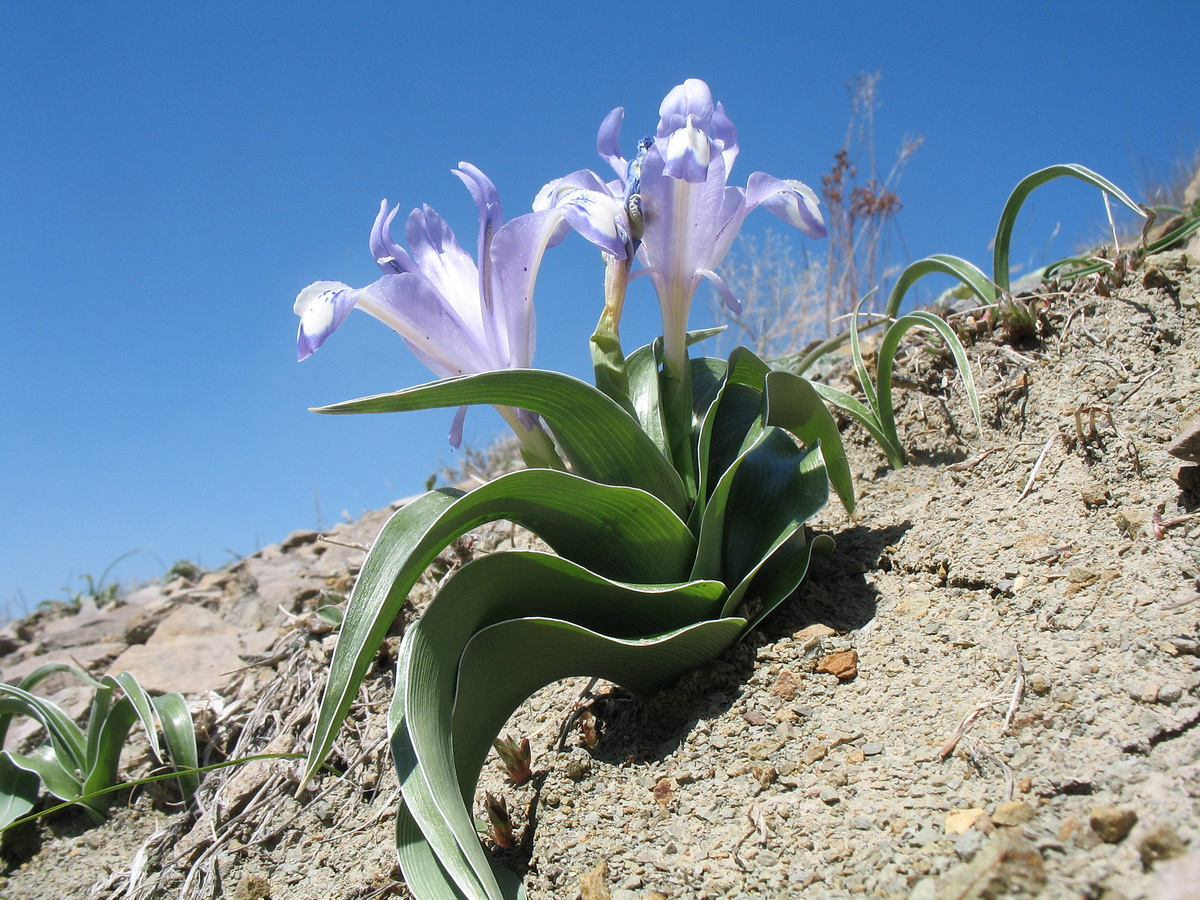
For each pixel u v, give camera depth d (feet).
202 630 1.84
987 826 0.76
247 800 1.26
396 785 1.17
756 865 0.83
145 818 1.36
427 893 0.85
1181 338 1.20
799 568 1.05
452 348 0.95
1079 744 0.80
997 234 1.40
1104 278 1.33
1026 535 1.05
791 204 1.00
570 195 0.95
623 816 0.93
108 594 2.80
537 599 0.97
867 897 0.76
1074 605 0.93
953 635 0.97
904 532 1.15
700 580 0.99
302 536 2.32
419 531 0.91
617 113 1.01
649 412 1.09
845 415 1.46
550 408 0.94
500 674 0.94
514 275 0.94
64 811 1.43
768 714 0.96
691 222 0.99
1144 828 0.72
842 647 1.01
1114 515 1.01
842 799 0.85
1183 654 0.83
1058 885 0.71
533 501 0.94
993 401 1.30
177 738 1.34
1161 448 1.06
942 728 0.87
